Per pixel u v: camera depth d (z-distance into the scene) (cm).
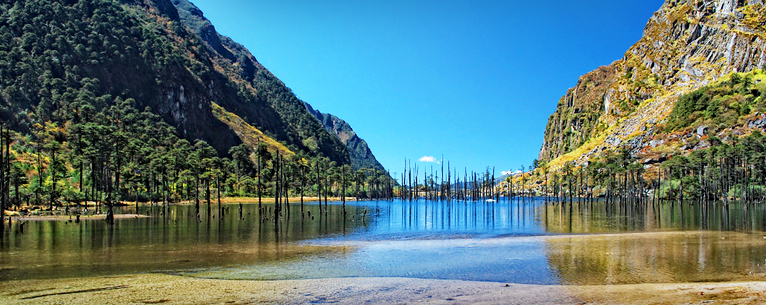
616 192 17175
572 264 3247
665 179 16300
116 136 12212
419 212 11156
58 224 6525
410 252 3953
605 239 4694
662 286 2491
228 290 2523
